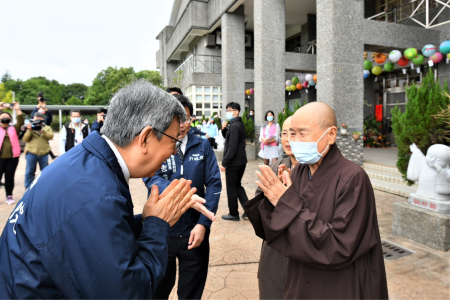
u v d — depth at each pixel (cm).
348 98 688
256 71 993
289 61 991
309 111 137
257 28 974
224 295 249
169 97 109
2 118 506
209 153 217
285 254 128
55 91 5997
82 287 81
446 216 319
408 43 767
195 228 195
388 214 435
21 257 85
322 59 696
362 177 129
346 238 119
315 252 120
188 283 201
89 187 88
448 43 670
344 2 671
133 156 104
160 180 196
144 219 108
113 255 82
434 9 848
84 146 101
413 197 352
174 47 1903
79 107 2970
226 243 352
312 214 126
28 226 87
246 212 137
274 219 127
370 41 718
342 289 128
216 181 214
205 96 1495
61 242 82
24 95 5459
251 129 1032
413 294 243
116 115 102
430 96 397
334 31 666
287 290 145
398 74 1068
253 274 283
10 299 85
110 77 4250
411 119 412
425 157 343
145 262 94
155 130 103
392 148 1043
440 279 265
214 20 1345
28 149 565
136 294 86
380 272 131
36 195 90
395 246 331
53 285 84
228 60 1221
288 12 1281
